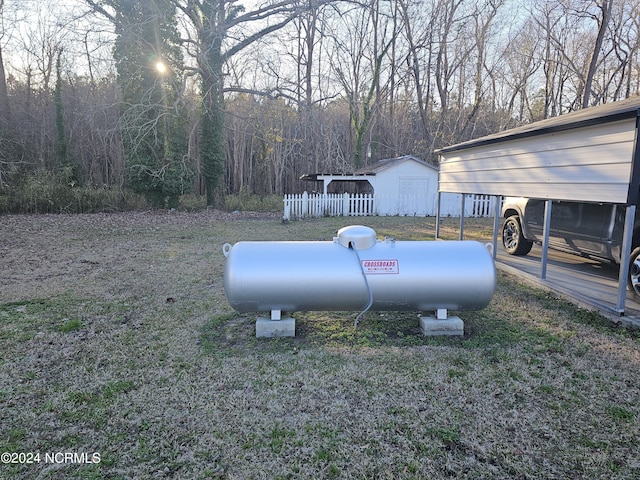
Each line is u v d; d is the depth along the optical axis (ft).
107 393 9.96
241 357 11.98
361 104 89.10
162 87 56.54
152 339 13.39
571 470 7.35
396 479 7.13
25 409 9.29
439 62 84.58
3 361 11.70
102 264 24.90
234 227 43.52
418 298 12.96
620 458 7.66
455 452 7.83
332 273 12.77
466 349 12.50
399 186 58.49
